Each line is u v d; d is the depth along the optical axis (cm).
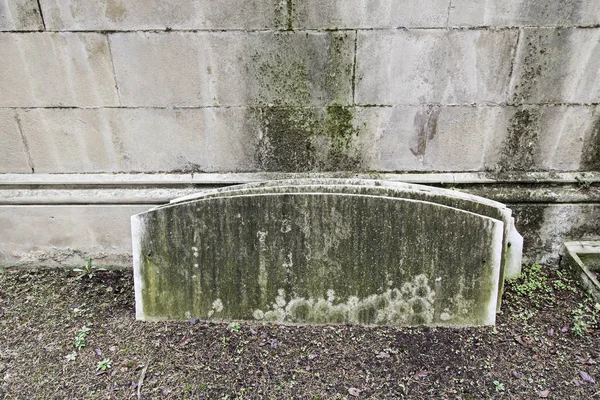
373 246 284
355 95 311
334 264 288
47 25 294
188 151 330
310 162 331
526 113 314
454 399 245
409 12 288
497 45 295
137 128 324
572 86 305
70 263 358
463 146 324
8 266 357
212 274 294
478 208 288
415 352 274
